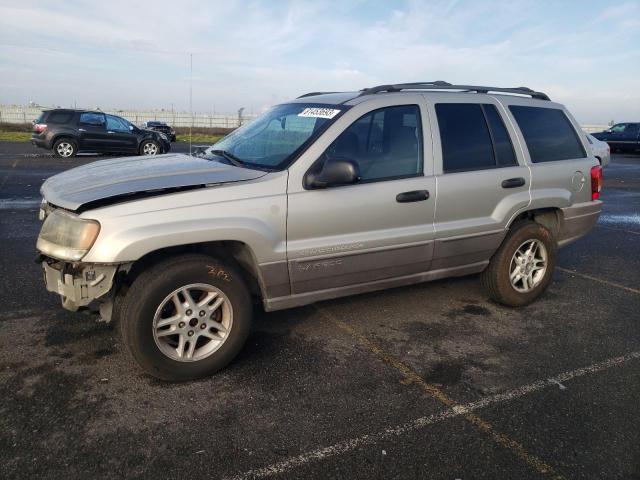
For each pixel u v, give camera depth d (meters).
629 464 2.74
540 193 4.76
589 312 4.88
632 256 7.04
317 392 3.33
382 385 3.45
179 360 3.32
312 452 2.75
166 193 3.22
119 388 3.29
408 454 2.76
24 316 4.29
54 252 3.15
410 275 4.25
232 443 2.80
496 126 4.59
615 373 3.71
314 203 3.61
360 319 4.52
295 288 3.73
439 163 4.19
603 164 15.42
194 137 37.50
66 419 2.94
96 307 3.42
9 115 45.38
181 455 2.69
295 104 4.46
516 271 4.82
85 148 18.20
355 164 3.49
